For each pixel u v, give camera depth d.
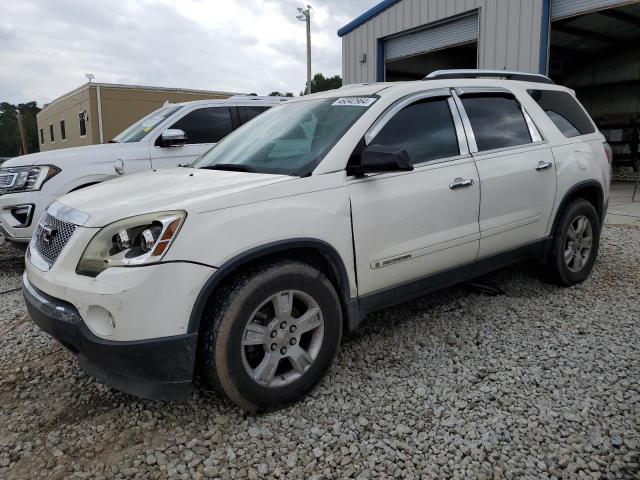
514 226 4.07
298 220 2.85
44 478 2.40
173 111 7.21
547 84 4.88
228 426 2.77
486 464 2.42
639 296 4.49
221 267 2.59
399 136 3.45
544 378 3.17
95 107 16.55
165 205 2.63
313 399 3.00
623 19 13.29
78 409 2.99
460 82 3.99
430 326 3.99
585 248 4.82
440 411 2.85
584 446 2.53
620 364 3.31
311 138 3.37
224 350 2.63
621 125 17.20
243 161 3.52
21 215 5.75
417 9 12.95
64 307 2.62
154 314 2.47
